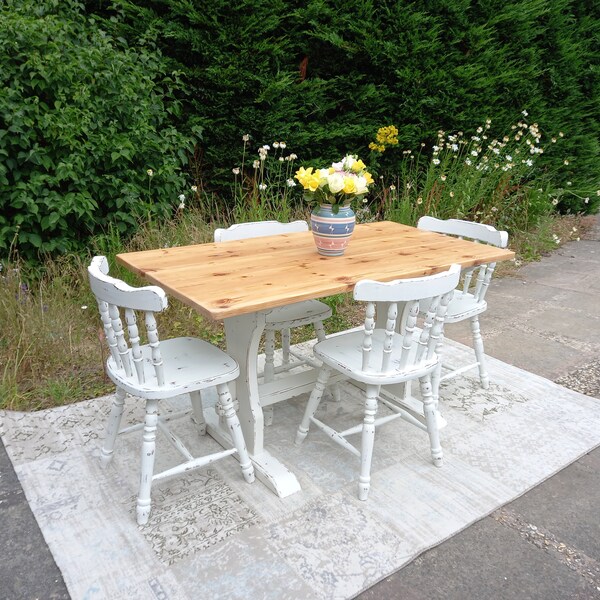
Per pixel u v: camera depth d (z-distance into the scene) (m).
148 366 1.98
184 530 1.82
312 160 4.72
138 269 2.07
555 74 5.89
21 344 2.85
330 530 1.82
